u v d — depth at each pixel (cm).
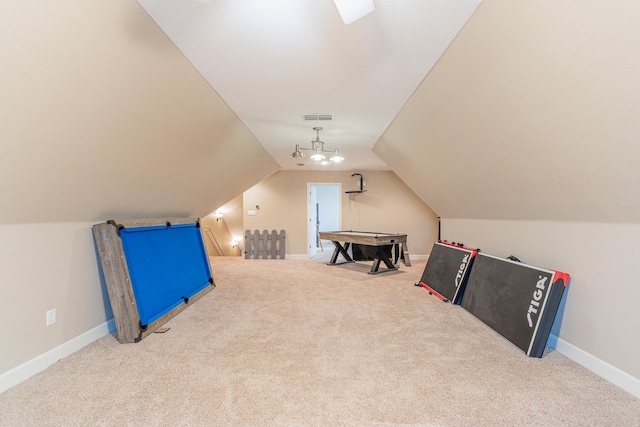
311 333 296
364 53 232
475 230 426
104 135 227
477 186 351
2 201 198
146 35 190
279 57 237
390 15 189
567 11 145
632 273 204
